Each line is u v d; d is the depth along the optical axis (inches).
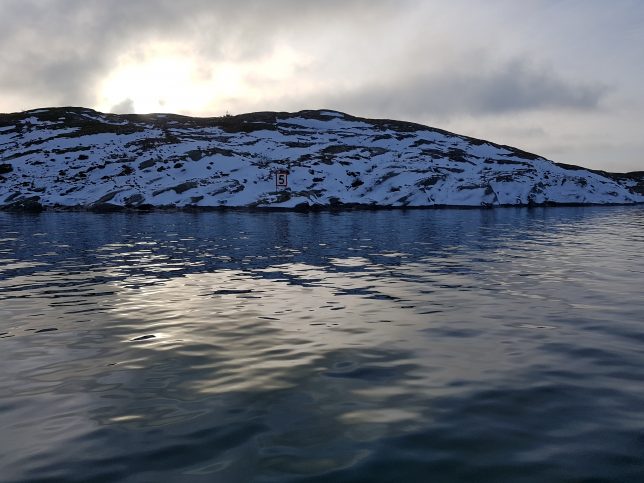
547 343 304.2
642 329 335.6
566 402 214.2
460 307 407.5
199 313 391.5
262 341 312.3
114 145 3112.7
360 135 4151.1
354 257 745.6
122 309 406.3
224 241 983.0
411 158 3243.1
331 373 253.1
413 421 197.0
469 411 205.6
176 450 175.5
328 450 174.4
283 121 4655.5
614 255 768.3
